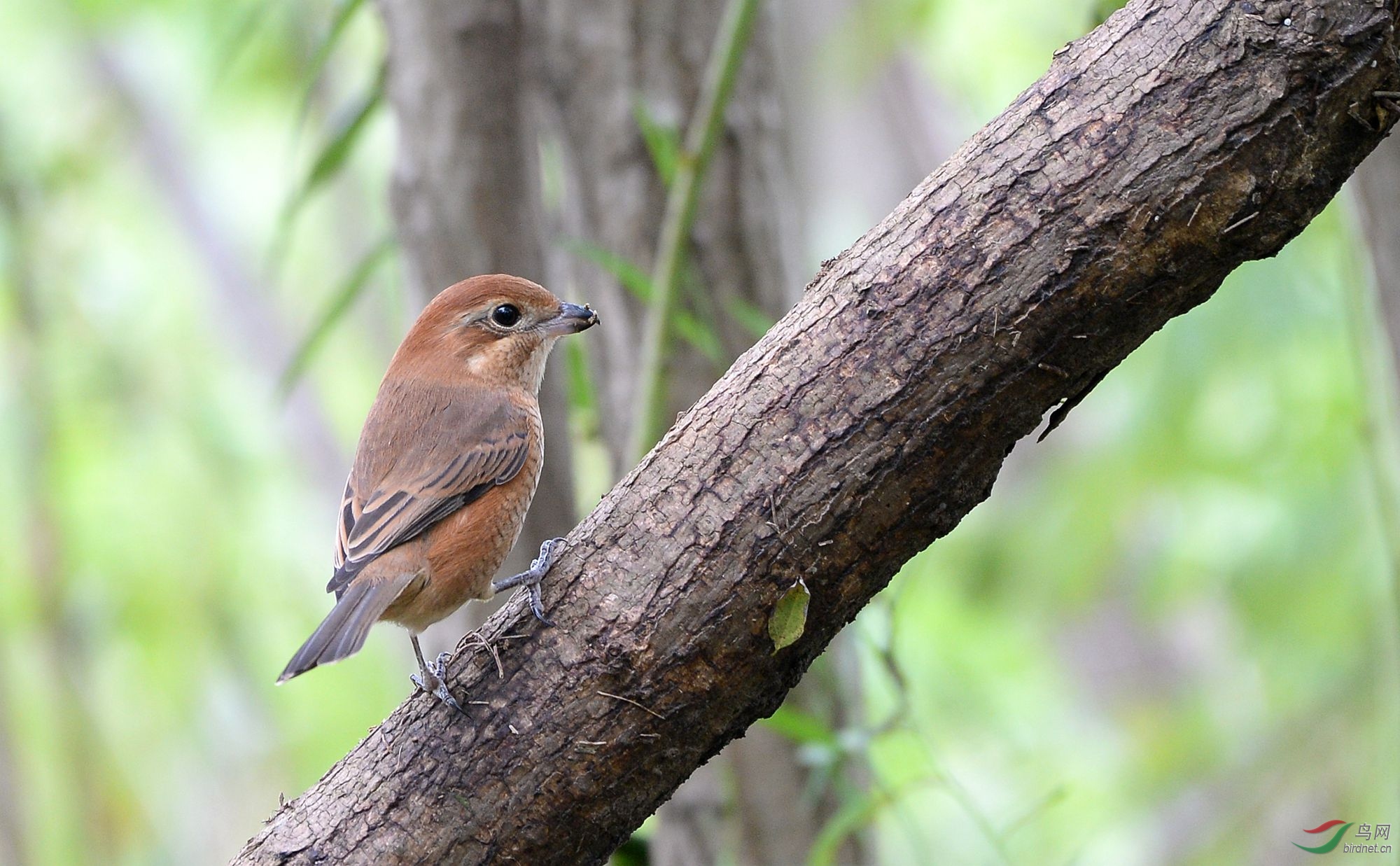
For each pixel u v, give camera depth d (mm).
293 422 22500
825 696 10266
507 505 8562
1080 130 5637
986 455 5945
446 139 9852
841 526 5949
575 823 6270
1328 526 15562
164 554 20906
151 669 20609
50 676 18984
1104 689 22078
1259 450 16125
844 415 5906
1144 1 5715
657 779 6258
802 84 16578
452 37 9781
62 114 22188
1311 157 5473
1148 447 16188
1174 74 5531
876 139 23500
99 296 21844
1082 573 17656
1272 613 16078
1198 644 22203
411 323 10109
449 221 9875
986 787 19812
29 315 19859
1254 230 5555
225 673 21109
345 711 21500
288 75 20719
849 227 23516
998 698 20484
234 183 24438
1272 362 15477
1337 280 15156
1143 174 5551
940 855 17312
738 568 6012
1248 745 17031
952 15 21016
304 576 22406
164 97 22797
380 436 8633
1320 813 15664
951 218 5801
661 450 6238
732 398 6102
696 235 10680
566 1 10867
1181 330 15477
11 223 20031
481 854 6277
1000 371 5789
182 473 21812
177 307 23109
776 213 11047
